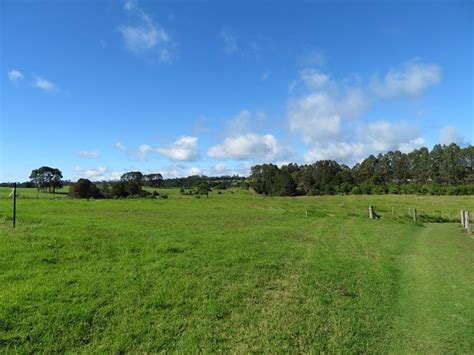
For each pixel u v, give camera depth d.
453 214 51.12
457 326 9.27
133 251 15.90
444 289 12.53
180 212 42.00
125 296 10.03
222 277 12.47
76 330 8.01
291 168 160.12
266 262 15.05
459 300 11.34
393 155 156.62
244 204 62.50
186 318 8.99
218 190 139.62
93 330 8.13
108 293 10.19
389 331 8.90
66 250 15.22
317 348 7.86
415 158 150.62
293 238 22.50
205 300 10.19
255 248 18.00
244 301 10.40
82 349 7.40
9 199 62.75
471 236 27.75
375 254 18.72
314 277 13.17
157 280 11.65
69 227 22.27
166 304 9.70
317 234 25.39
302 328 8.78
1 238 16.98
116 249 16.02
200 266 13.77
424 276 14.38
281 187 122.12
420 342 8.34
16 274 11.59
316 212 45.16
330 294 11.41
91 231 20.58
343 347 7.95
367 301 10.95
